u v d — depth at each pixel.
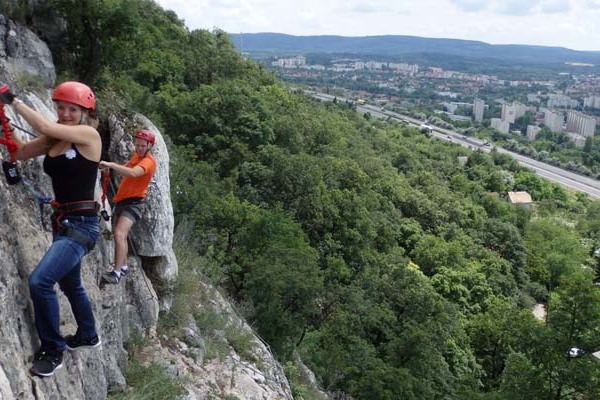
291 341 20.89
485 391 32.66
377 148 77.94
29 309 4.99
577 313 19.56
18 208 5.61
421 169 78.62
